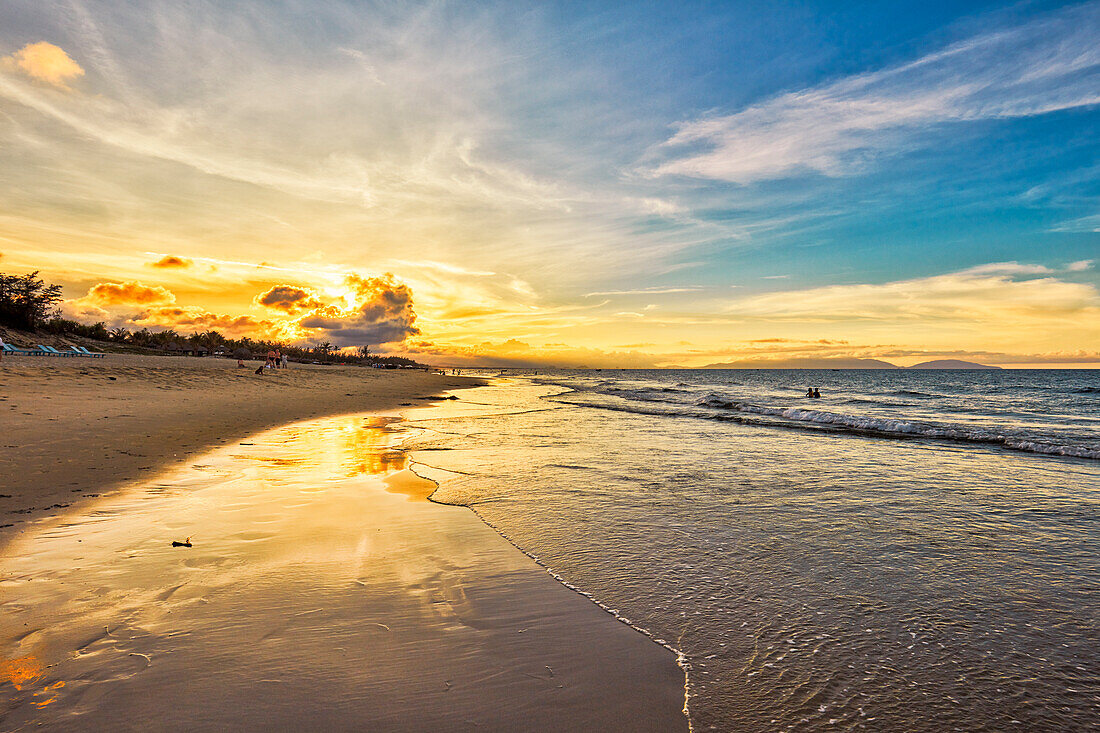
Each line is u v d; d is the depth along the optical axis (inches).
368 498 269.4
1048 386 2133.4
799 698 108.3
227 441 436.8
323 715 99.1
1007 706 105.9
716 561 185.0
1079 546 201.3
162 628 129.3
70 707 97.7
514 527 222.7
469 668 117.1
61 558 172.7
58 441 359.6
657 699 107.4
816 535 213.9
